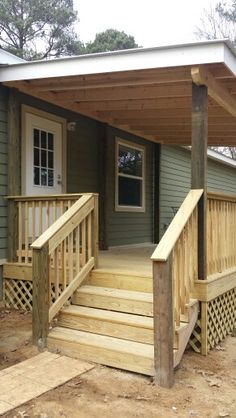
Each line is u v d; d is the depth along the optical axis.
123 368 3.62
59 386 3.29
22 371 3.54
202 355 4.22
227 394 3.32
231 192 16.56
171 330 3.40
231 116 6.45
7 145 5.54
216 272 4.74
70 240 4.46
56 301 4.22
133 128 8.02
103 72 4.68
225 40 4.04
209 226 4.56
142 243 9.34
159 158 9.81
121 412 2.94
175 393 3.28
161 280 3.36
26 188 5.97
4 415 2.84
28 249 5.50
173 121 7.30
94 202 4.88
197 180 4.32
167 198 10.59
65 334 4.07
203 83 4.31
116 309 4.32
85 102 6.21
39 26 28.25
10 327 4.72
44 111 6.33
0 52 5.55
